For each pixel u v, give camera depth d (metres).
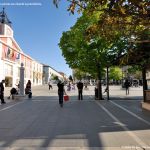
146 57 16.52
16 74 78.44
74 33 26.86
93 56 26.00
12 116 14.39
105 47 25.11
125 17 6.33
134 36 8.05
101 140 8.49
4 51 67.56
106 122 12.21
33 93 42.00
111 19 6.65
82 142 8.23
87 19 25.86
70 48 28.58
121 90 49.88
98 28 6.92
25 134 9.45
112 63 22.31
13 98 26.69
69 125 11.38
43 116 14.34
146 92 17.38
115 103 22.44
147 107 16.55
